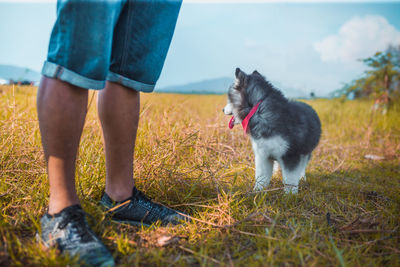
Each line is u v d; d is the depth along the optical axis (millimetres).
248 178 2998
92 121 3666
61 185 1506
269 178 3072
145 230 1835
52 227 1470
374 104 8352
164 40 1784
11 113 3375
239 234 1833
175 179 2463
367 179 3516
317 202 2447
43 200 1929
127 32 1588
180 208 2232
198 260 1517
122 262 1454
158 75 1861
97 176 2244
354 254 1606
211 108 7668
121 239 1582
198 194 2426
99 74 1403
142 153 2773
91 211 1787
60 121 1387
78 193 1956
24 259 1383
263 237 1729
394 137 6129
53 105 1360
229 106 3441
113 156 1774
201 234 1804
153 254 1521
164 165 2592
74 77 1351
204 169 2906
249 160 3766
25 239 1574
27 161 2449
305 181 3205
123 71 1631
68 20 1291
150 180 2400
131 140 1796
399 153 4949
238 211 2141
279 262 1512
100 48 1355
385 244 1736
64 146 1452
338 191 2910
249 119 3012
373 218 2088
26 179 2266
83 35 1309
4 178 2172
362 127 6934
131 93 1714
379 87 8891
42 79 1391
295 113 3029
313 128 3250
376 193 2680
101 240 1591
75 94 1408
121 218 1874
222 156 3576
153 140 3135
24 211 1875
